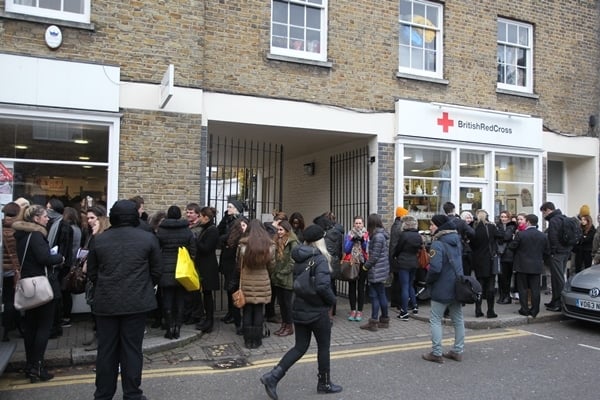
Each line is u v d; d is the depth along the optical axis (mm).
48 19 7430
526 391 5090
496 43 11281
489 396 4945
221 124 8969
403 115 10016
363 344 6953
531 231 8445
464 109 10648
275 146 11727
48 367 5684
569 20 12375
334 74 9562
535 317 8453
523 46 11883
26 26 7371
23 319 5785
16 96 7270
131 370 4520
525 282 8531
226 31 8758
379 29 10008
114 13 7836
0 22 7242
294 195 13578
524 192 11672
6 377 5430
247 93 8836
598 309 7574
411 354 6457
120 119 7836
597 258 9352
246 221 7359
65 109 7496
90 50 7691
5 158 7418
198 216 7363
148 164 7969
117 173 7785
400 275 8445
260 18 9008
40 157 7586
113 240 4598
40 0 7617
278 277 7117
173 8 8195
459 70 10805
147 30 8016
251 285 6512
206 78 8570
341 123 9578
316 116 9367
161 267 4789
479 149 10930
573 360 6234
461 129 10672
